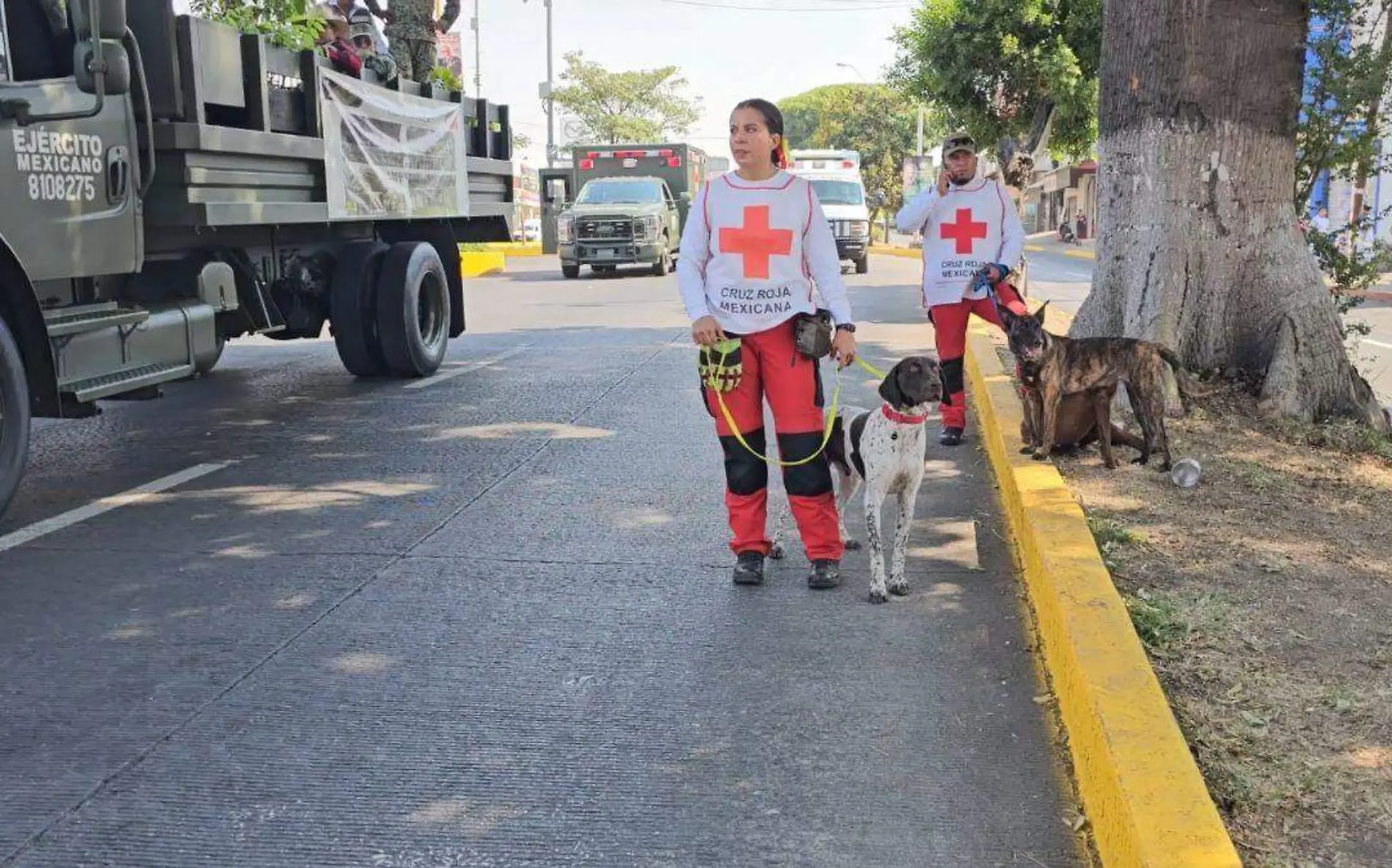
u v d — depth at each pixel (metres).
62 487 7.09
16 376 5.94
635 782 3.56
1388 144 18.92
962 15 22.78
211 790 3.54
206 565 5.59
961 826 3.30
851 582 5.27
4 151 6.07
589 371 11.32
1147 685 3.50
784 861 3.15
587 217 24.58
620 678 4.29
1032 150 22.80
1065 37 22.12
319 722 3.97
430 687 4.23
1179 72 7.58
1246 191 7.65
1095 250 8.27
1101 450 6.66
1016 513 5.80
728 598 5.09
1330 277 8.55
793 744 3.78
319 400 9.92
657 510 6.45
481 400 9.82
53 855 3.22
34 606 5.05
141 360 7.32
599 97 63.84
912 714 3.97
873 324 14.92
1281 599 4.60
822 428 5.12
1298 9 7.62
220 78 7.50
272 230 9.24
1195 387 7.63
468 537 6.00
